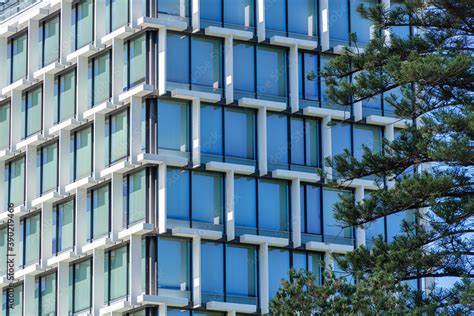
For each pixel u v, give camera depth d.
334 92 82.00
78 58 107.88
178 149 102.12
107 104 104.31
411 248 79.06
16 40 115.62
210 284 101.62
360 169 81.44
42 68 111.19
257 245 103.31
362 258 79.19
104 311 102.94
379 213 80.19
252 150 104.31
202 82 103.25
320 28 106.94
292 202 104.69
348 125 107.44
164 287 100.56
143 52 103.25
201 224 101.88
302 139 105.88
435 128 78.75
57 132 109.44
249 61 105.06
